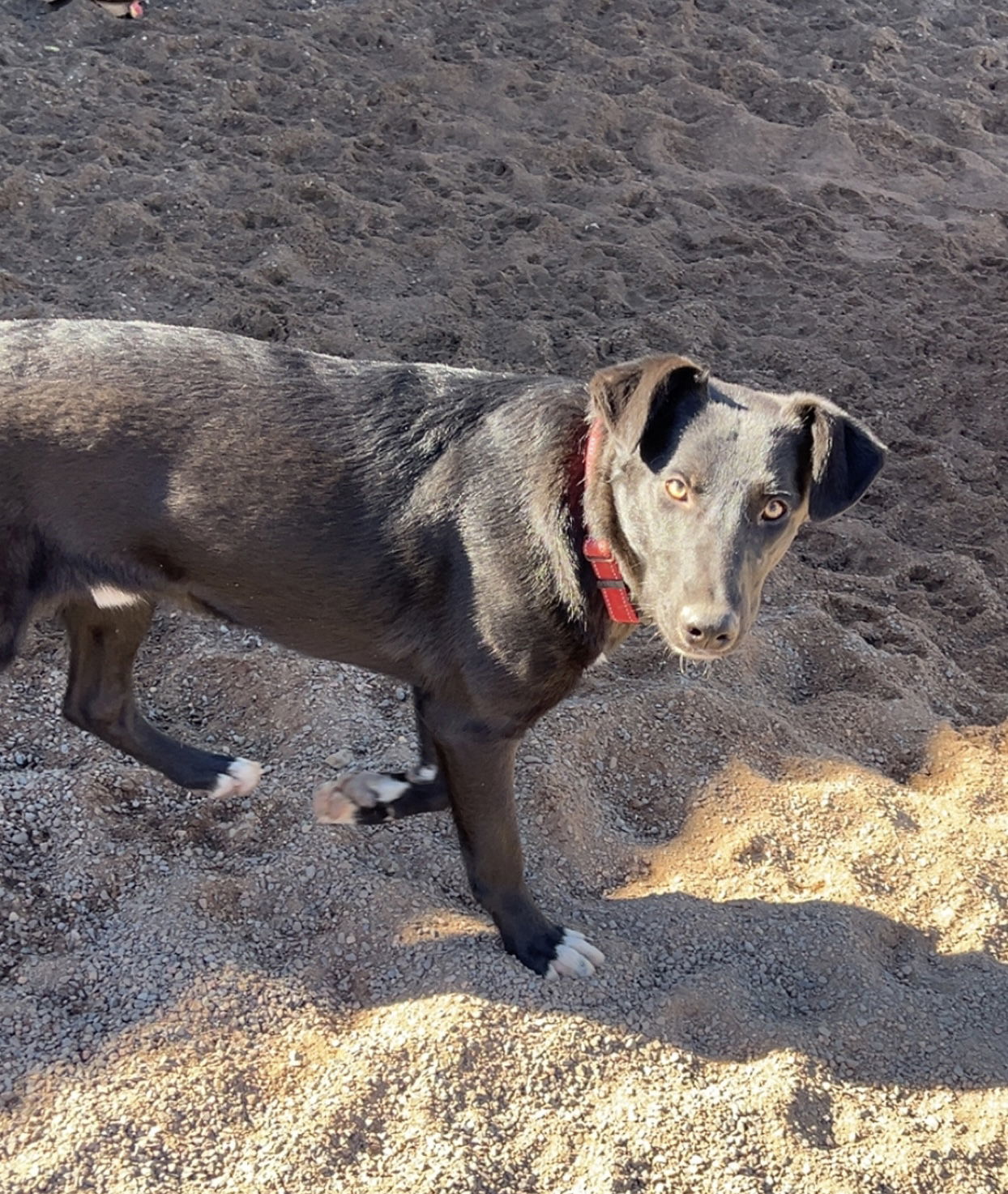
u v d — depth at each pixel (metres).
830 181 2.61
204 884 1.25
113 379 1.14
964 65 3.11
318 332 1.90
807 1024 1.20
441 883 1.30
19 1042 1.13
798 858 1.34
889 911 1.29
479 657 1.16
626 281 2.20
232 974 1.18
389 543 1.16
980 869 1.33
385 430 1.17
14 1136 1.08
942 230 2.49
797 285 2.25
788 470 1.09
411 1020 1.16
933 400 2.02
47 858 1.27
